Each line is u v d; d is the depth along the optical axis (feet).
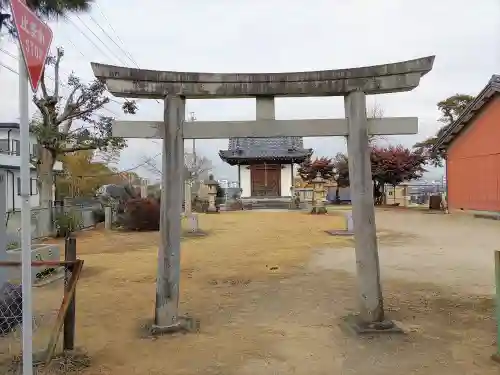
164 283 17.74
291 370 14.02
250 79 17.94
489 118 67.92
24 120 10.08
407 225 61.31
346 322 18.47
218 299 23.11
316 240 47.62
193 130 17.90
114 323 19.06
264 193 117.19
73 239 14.99
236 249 41.55
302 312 20.58
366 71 17.83
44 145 54.08
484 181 69.31
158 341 16.69
